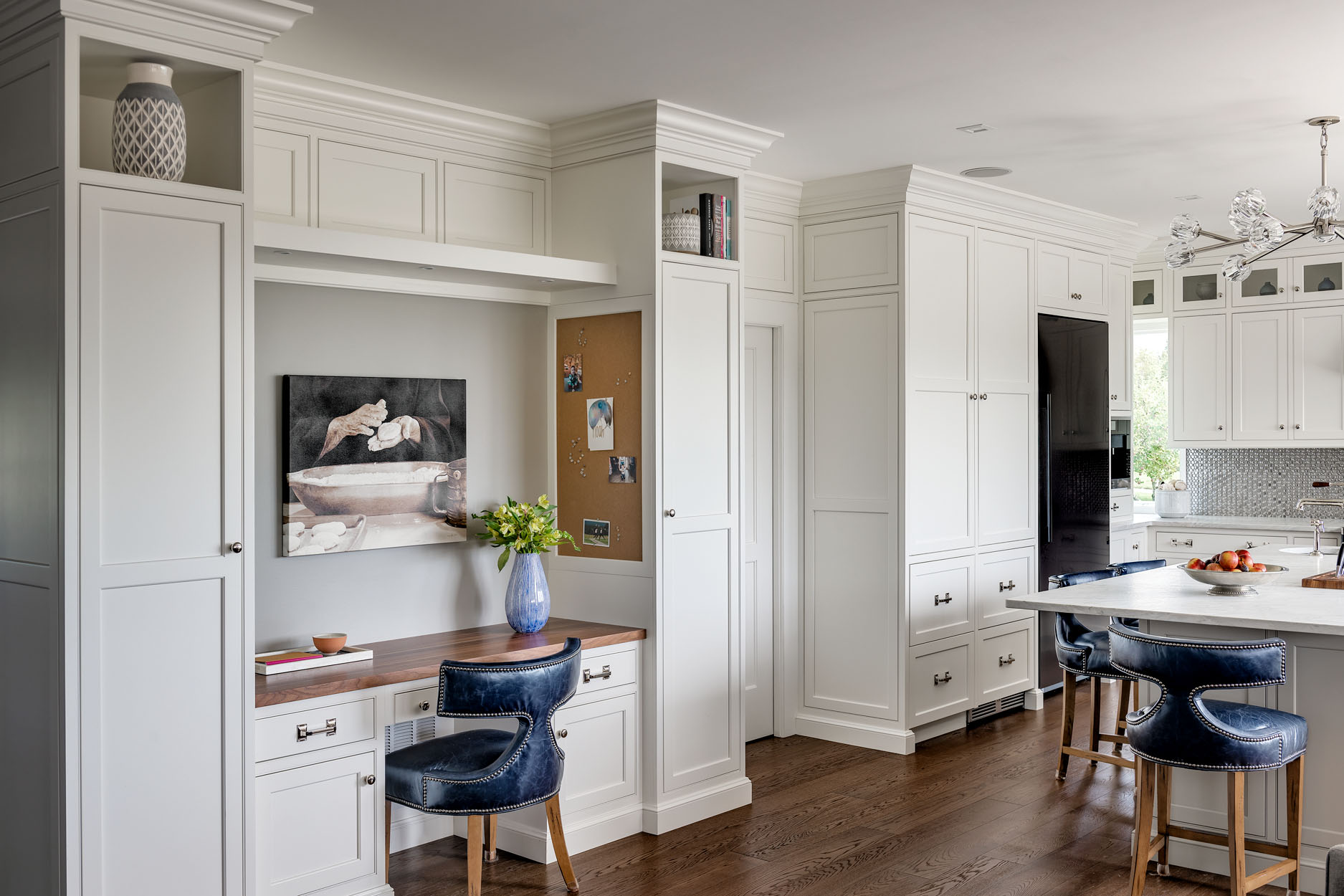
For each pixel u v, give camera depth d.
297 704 3.22
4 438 3.01
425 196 4.00
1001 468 5.78
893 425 5.18
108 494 2.83
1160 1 3.11
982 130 4.45
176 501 2.95
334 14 3.15
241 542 3.06
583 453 4.35
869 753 5.18
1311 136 4.54
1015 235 5.85
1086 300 6.45
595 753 4.00
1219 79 3.80
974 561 5.60
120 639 2.85
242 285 3.07
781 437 5.41
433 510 4.04
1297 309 6.84
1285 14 3.22
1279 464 7.27
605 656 4.02
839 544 5.38
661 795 4.16
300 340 3.70
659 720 4.14
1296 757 3.30
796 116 4.24
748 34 3.36
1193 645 3.11
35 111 2.86
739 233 4.46
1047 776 4.79
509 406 4.34
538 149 4.39
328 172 3.73
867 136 4.52
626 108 4.07
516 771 3.27
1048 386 6.09
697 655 4.30
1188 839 3.65
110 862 2.84
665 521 4.15
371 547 3.85
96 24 2.79
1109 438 6.61
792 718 5.54
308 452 3.69
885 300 5.19
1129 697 5.15
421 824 4.12
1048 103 4.08
